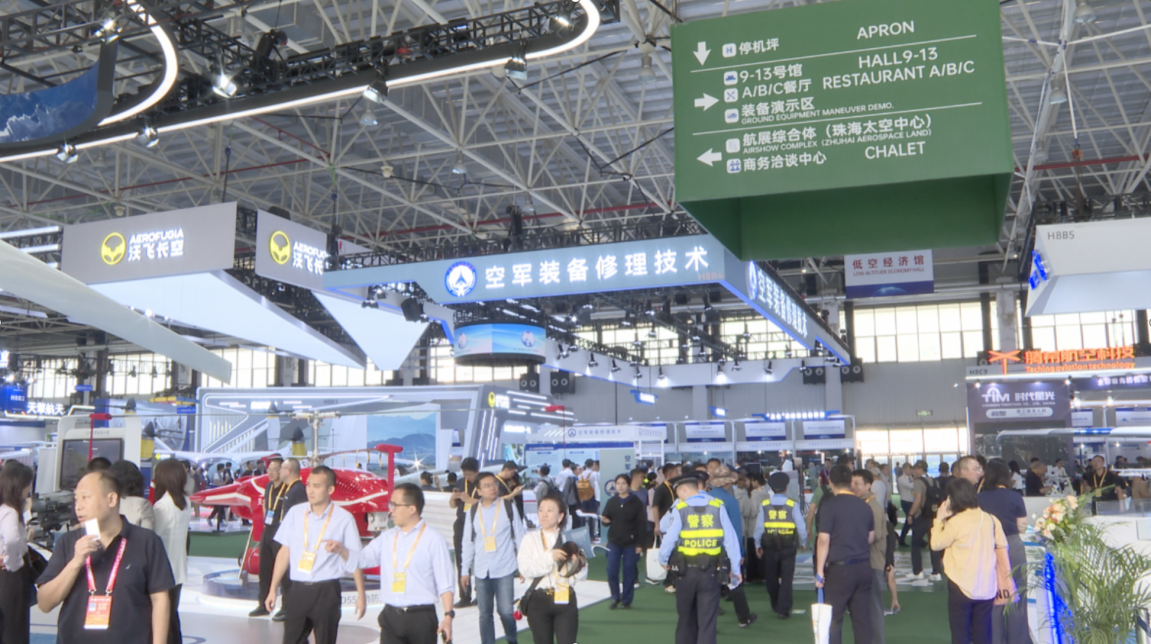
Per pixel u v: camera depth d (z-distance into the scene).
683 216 22.53
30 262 6.29
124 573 3.30
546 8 9.55
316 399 20.64
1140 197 12.42
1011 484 6.02
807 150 4.67
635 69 17.70
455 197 23.41
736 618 8.23
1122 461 15.66
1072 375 19.02
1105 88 19.47
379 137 20.89
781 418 25.83
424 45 9.89
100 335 41.03
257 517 10.09
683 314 33.94
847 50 4.70
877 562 7.01
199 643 7.12
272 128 19.73
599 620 8.29
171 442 24.33
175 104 10.77
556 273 11.18
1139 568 4.74
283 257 14.47
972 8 4.58
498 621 8.20
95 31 10.45
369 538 10.16
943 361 33.34
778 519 8.33
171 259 13.44
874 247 4.98
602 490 16.98
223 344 40.16
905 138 4.55
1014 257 30.02
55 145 10.73
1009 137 4.43
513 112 19.56
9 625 4.42
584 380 37.94
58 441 11.74
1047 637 5.91
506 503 6.14
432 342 34.47
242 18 13.46
